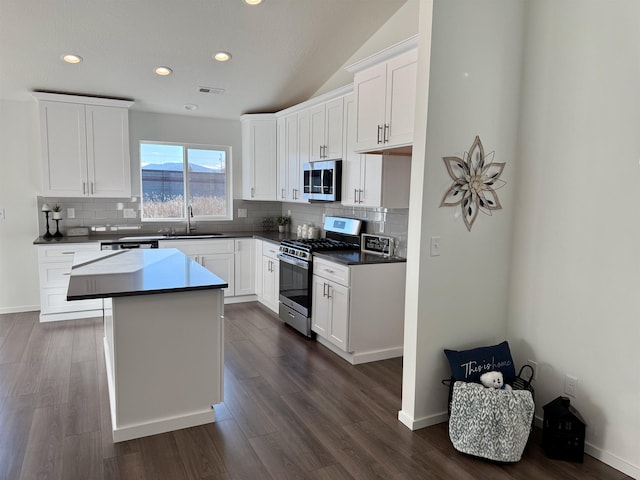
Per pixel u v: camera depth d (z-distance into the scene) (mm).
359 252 4105
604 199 2357
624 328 2287
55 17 3381
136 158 5352
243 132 5773
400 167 3668
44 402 2895
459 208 2672
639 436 2225
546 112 2641
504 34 2689
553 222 2621
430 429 2682
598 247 2395
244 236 5535
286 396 3070
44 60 3959
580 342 2494
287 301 4602
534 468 2320
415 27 3549
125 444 2451
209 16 3537
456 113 2582
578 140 2471
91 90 4629
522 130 2791
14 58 3881
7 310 4926
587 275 2451
